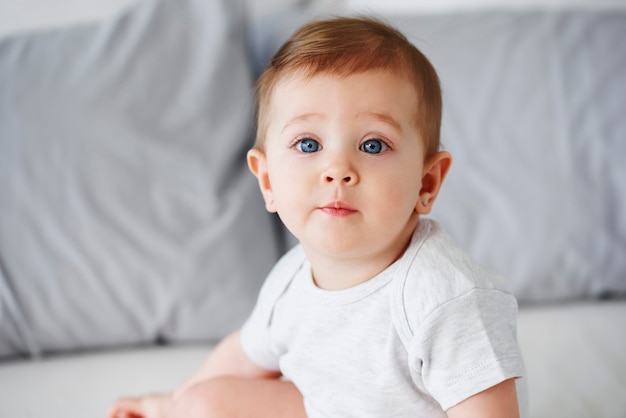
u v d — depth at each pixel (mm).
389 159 709
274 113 759
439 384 704
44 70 1245
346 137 706
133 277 1179
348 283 784
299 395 858
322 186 702
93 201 1188
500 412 686
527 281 1226
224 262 1200
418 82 754
